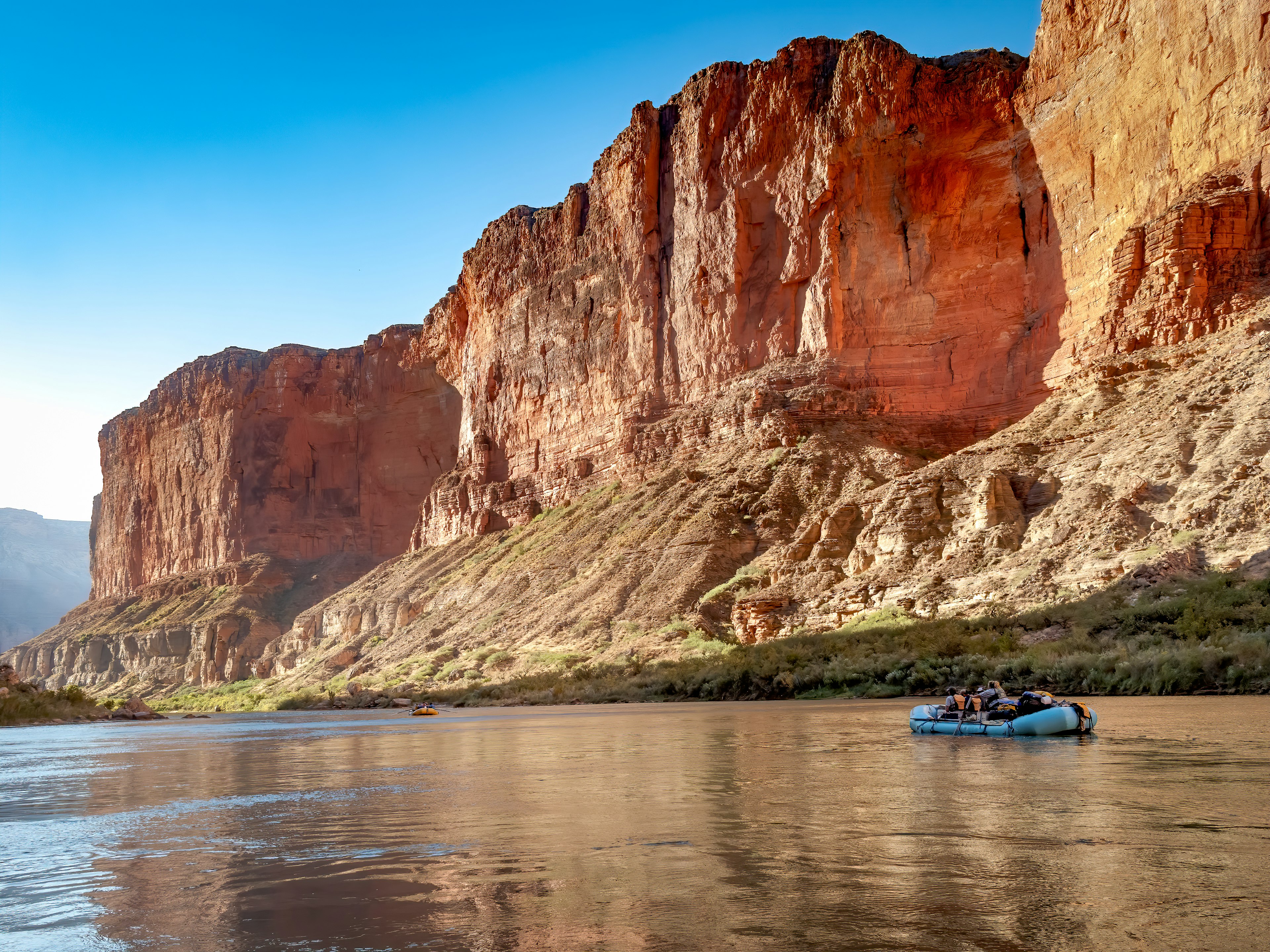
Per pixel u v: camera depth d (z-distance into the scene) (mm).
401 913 7969
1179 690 31734
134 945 7305
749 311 87125
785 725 27188
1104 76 69812
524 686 60031
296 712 72312
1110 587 42562
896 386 77812
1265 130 57750
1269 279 57031
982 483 55656
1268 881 8172
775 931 7148
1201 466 46844
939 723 22766
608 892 8430
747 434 80688
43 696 61625
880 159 81312
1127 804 11781
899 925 7184
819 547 63469
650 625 65500
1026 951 6551
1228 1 59719
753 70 90188
